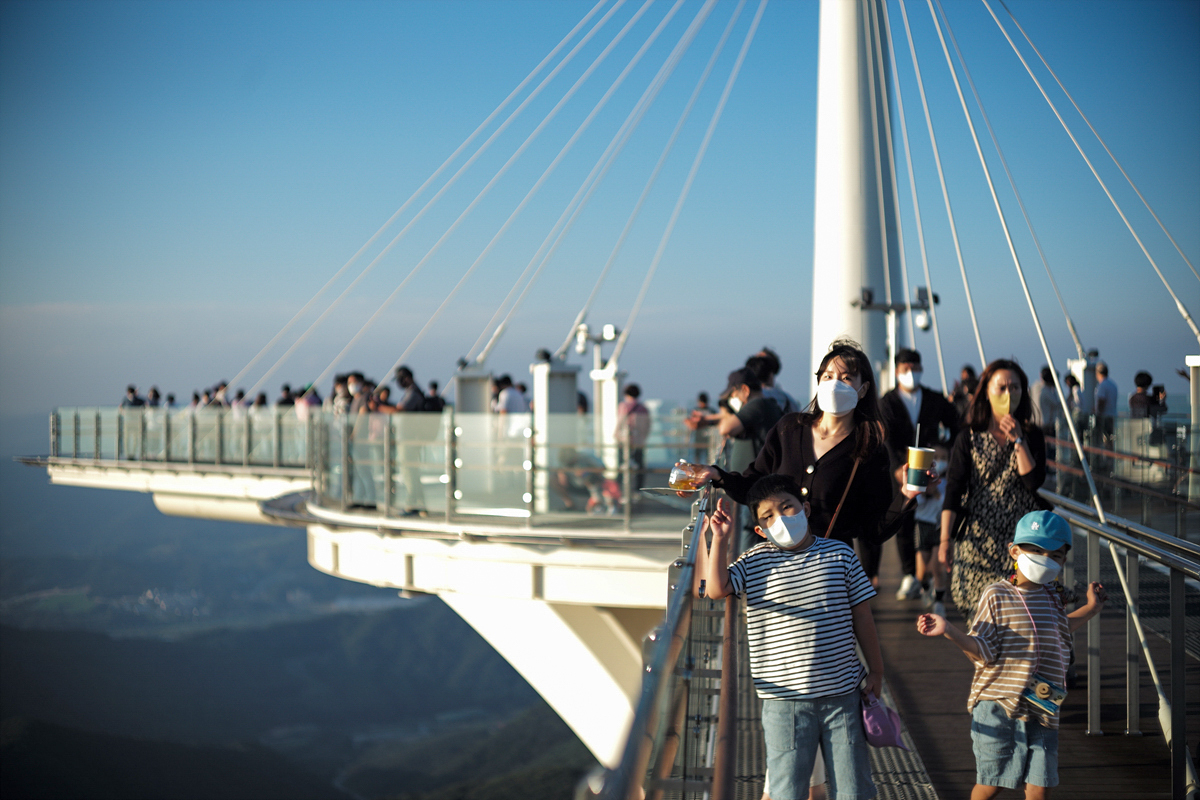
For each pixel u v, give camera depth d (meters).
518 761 114.50
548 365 12.62
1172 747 4.17
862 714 3.14
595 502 12.20
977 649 3.62
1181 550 4.98
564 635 12.91
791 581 3.12
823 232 16.33
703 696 3.57
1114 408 13.90
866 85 16.38
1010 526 4.95
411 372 13.95
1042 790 3.60
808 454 3.81
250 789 82.69
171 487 24.92
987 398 5.06
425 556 12.98
